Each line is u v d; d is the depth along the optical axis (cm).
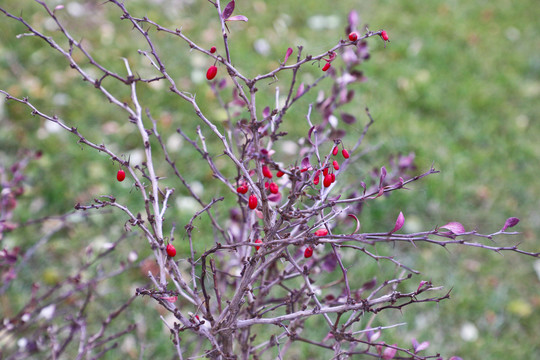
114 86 388
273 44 449
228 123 192
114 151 348
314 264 188
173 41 434
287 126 369
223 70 411
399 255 313
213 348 163
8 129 351
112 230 311
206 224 308
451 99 414
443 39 484
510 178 361
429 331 283
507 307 296
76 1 459
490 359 275
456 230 132
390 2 530
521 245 327
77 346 262
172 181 330
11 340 238
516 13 533
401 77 426
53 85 383
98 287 284
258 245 130
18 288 283
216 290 155
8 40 408
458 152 371
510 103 422
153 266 272
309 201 242
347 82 192
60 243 302
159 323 274
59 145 344
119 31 441
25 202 313
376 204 328
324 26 485
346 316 278
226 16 133
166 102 379
